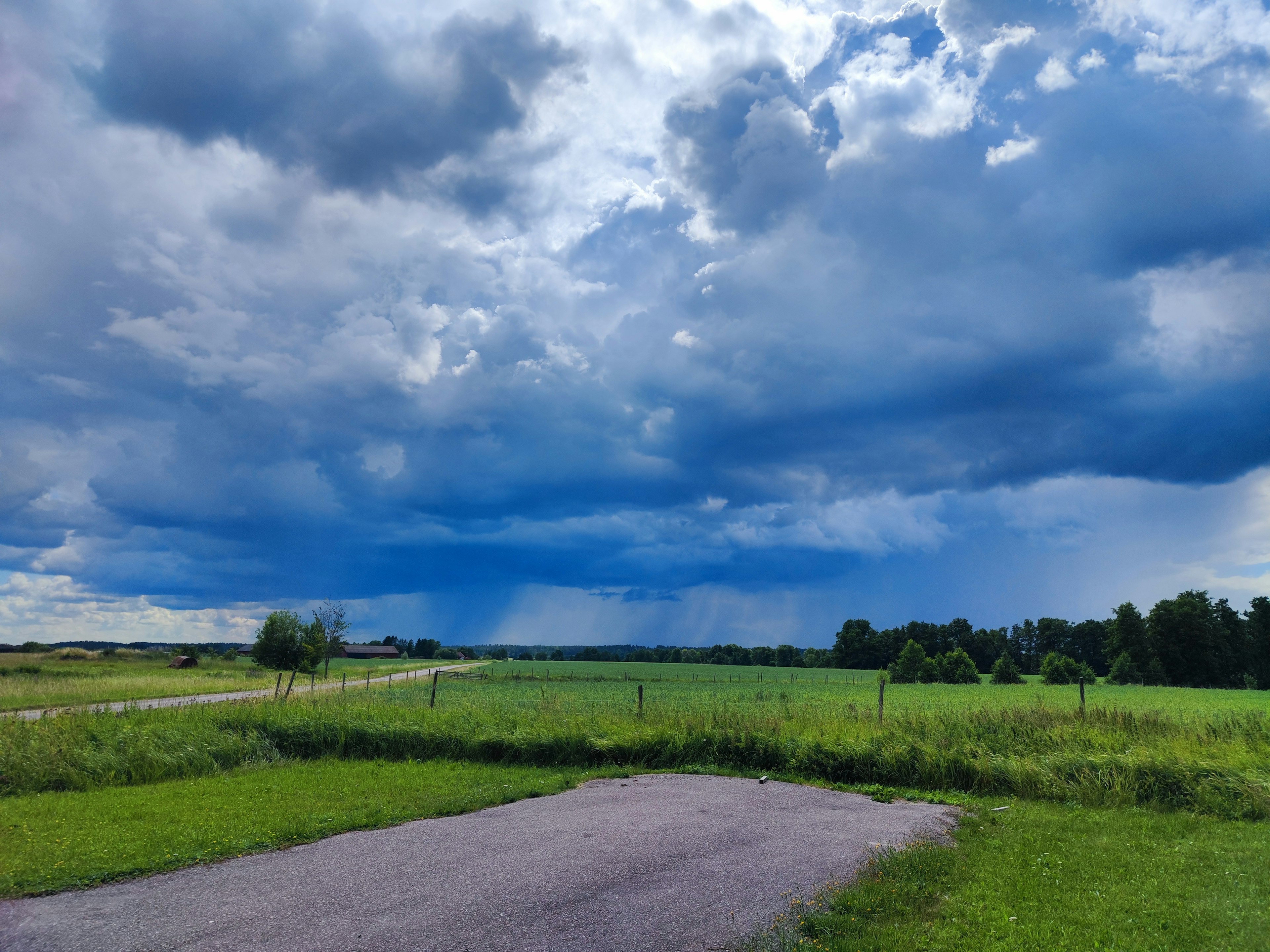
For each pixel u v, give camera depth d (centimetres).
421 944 638
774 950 638
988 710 1917
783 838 1027
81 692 3784
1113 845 998
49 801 1266
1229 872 866
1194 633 8450
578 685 6438
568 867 858
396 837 1023
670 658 18338
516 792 1365
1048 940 658
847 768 1588
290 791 1357
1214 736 1611
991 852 952
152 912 714
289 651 6538
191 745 1653
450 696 3866
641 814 1177
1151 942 652
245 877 827
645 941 654
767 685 6994
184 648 10038
